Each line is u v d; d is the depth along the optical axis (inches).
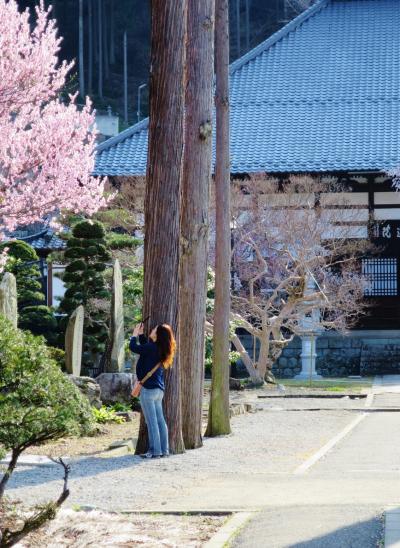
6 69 1034.7
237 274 1502.2
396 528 349.1
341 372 1742.1
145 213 668.1
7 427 327.6
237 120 2016.5
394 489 460.4
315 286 1566.2
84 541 364.8
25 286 1387.8
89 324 1183.6
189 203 720.3
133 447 702.5
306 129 1973.4
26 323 1375.5
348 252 1620.3
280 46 2193.7
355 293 1513.3
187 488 488.4
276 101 2060.8
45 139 1077.8
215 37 815.7
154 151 660.1
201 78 713.6
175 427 660.7
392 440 729.6
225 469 570.6
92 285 1193.4
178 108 657.0
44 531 378.9
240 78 2127.2
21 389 326.6
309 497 440.1
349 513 383.6
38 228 1945.1
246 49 3850.9
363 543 333.1
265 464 592.4
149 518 403.9
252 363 1393.9
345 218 1674.5
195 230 721.0
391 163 1814.7
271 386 1375.5
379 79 2098.9
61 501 346.3
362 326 1764.3
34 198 1084.5
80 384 901.8
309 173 1834.4
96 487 499.2
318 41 2196.1
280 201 1546.5
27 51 1058.1
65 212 1268.5
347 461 598.5
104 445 715.4
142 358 641.6
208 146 724.7
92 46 3828.7
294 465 584.1
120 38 3986.2
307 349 1673.2
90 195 1128.8
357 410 1040.2
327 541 337.7
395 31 2208.4
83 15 3782.0
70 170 1091.3
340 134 1952.5
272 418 943.7
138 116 3437.5
